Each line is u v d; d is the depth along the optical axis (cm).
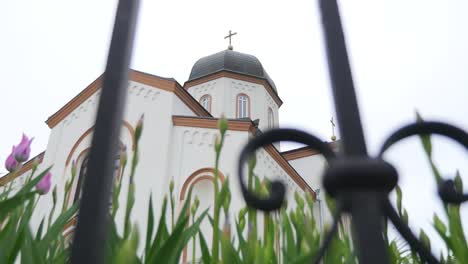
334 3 83
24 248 105
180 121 1321
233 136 1285
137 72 1407
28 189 142
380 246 60
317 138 79
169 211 1141
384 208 70
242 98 1998
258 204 76
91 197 60
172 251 101
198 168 1248
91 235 57
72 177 195
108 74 71
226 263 120
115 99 69
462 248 101
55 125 1562
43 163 1483
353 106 74
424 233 114
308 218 144
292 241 145
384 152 76
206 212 140
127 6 79
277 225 178
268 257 134
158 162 1239
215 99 1984
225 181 142
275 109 2120
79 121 1498
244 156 78
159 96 1373
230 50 2217
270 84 2105
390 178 63
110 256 99
